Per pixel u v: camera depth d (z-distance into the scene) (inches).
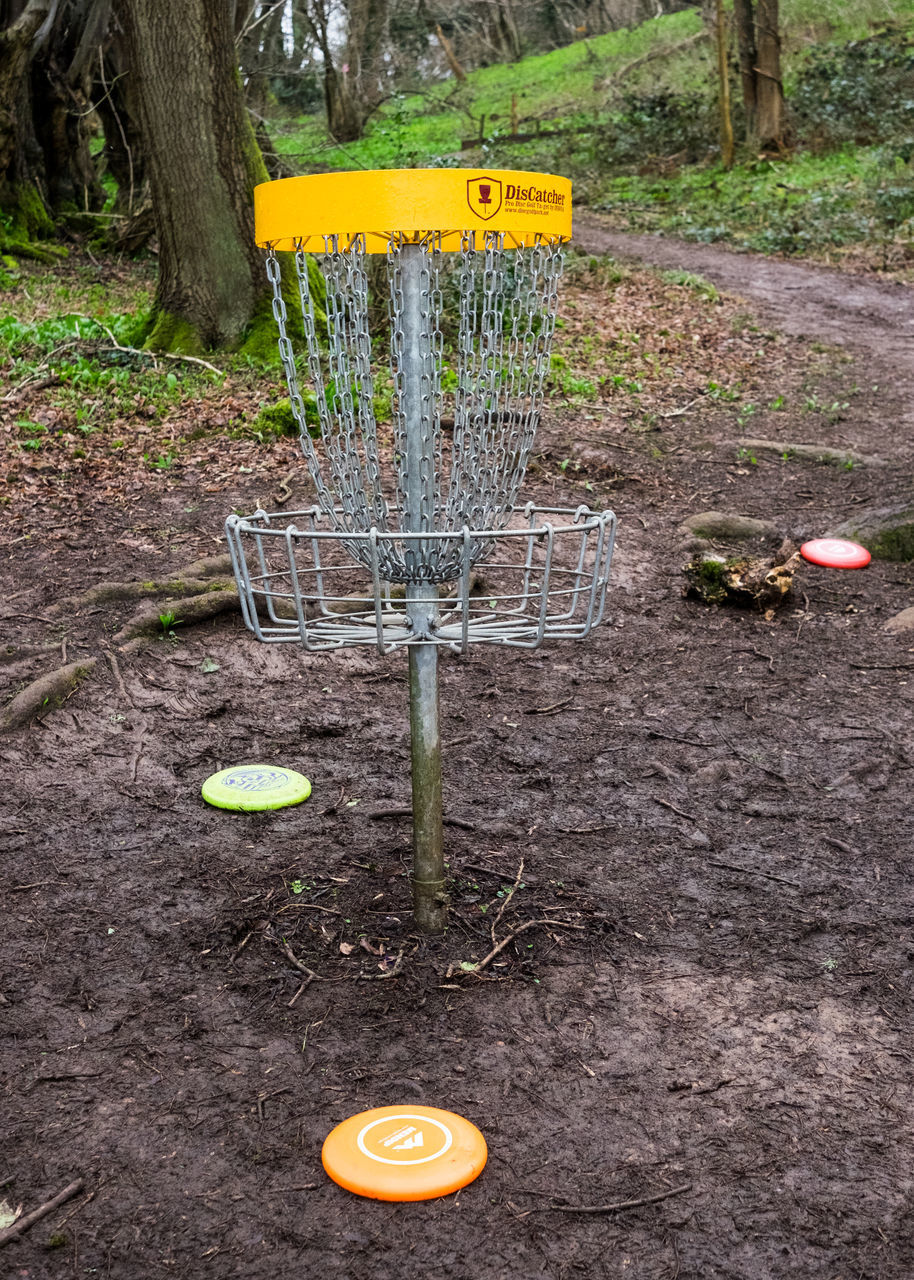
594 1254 82.4
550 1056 103.8
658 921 128.0
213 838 144.7
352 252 93.9
